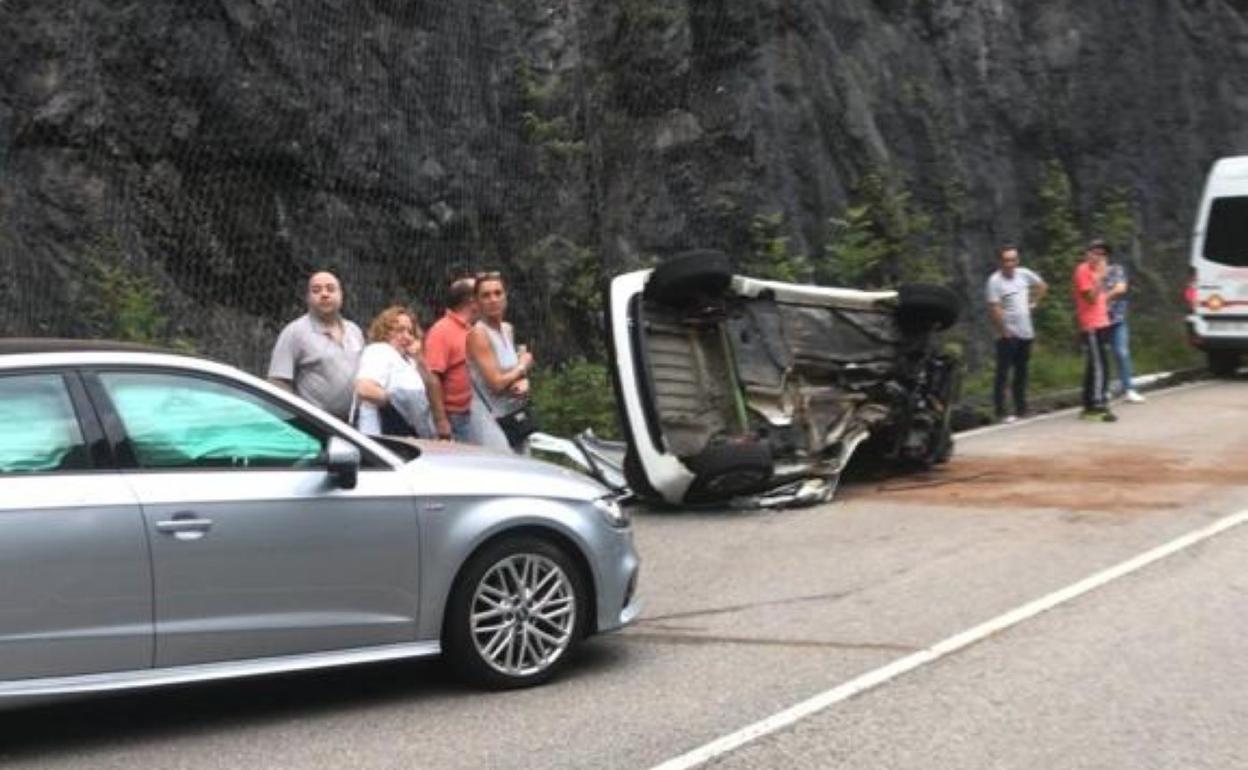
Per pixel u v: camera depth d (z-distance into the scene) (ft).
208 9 39.09
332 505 18.69
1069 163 77.61
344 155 41.93
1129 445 43.34
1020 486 36.65
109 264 35.53
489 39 47.62
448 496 19.62
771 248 54.44
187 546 17.61
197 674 17.71
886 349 37.93
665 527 32.86
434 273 43.91
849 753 16.79
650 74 53.26
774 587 26.16
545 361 46.32
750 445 33.35
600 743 17.43
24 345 18.04
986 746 16.97
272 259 39.40
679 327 34.86
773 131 58.03
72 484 17.13
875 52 67.46
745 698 19.17
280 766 16.83
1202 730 17.44
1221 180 62.23
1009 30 75.66
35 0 36.22
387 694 19.88
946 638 22.03
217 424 18.48
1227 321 61.82
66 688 16.88
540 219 47.62
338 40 42.65
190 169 38.27
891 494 36.27
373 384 27.04
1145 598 24.26
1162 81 83.92
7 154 34.96
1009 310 51.13
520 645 20.04
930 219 64.34
